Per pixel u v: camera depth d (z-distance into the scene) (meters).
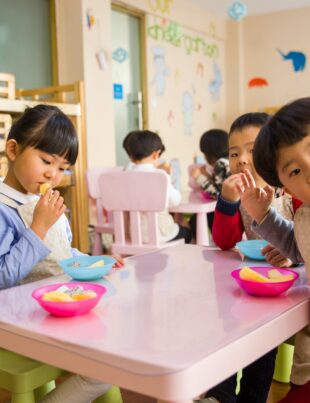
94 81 4.10
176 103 5.47
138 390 0.57
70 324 0.70
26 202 1.18
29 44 3.85
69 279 0.97
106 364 0.59
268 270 0.95
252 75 6.43
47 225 1.06
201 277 0.95
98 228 2.96
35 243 1.04
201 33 5.87
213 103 6.22
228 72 6.45
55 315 0.73
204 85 6.00
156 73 5.11
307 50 6.08
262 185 1.40
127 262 1.09
